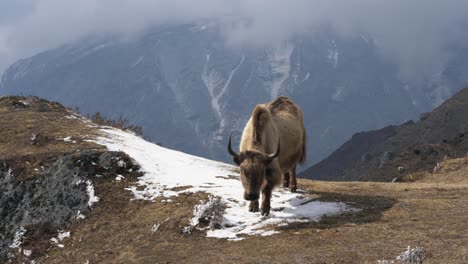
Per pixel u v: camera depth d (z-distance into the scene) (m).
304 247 11.38
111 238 14.56
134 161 18.53
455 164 28.47
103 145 20.28
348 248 10.98
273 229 12.77
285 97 15.99
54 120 24.23
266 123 12.98
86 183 17.33
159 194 16.47
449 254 10.01
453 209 13.10
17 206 17.39
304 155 15.89
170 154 20.77
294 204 14.44
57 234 15.71
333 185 17.86
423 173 29.25
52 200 17.08
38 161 18.86
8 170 18.61
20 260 15.15
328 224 12.76
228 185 16.73
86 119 26.59
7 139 21.48
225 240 12.63
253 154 11.85
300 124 15.45
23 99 27.62
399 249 10.59
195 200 15.45
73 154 18.58
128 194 16.72
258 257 11.19
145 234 14.10
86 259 13.85
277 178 12.88
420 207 13.55
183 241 13.12
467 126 79.38
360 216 13.20
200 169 18.92
